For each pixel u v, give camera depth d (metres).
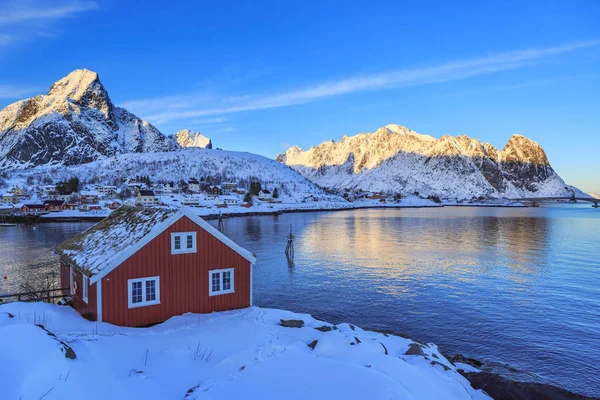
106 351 12.41
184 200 157.12
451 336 23.81
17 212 133.50
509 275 40.81
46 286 34.78
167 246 18.80
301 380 10.34
